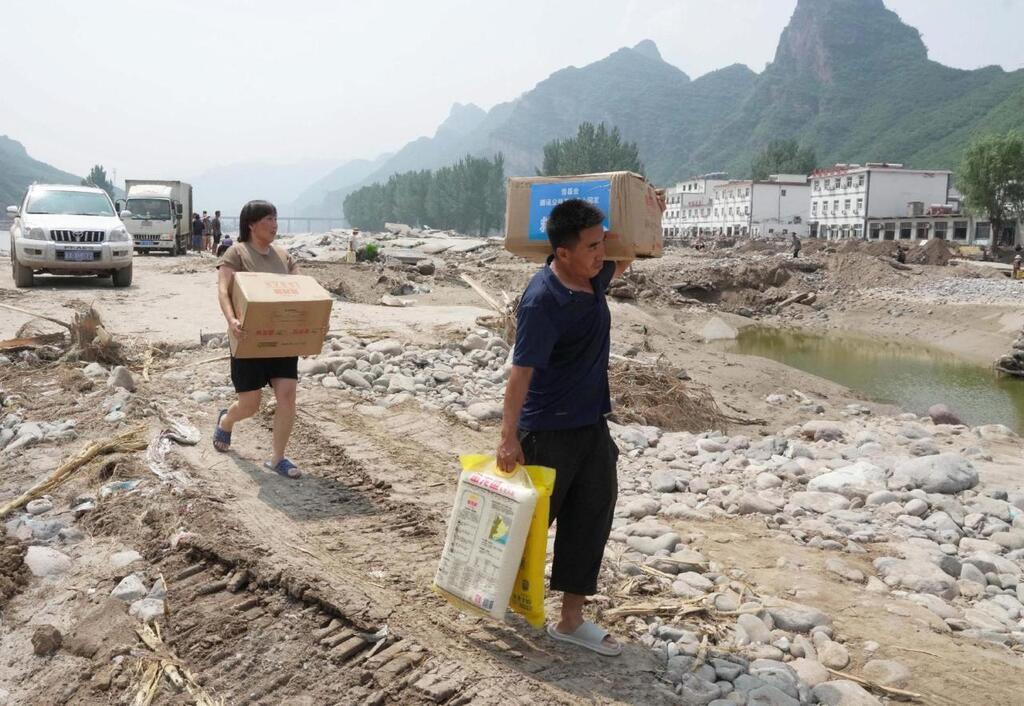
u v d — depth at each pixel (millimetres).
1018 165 65125
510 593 3600
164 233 29875
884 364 25656
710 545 5559
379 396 8898
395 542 5027
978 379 23172
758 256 53688
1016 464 8406
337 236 45469
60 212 17406
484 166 146500
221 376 8859
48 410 7461
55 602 4469
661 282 39031
